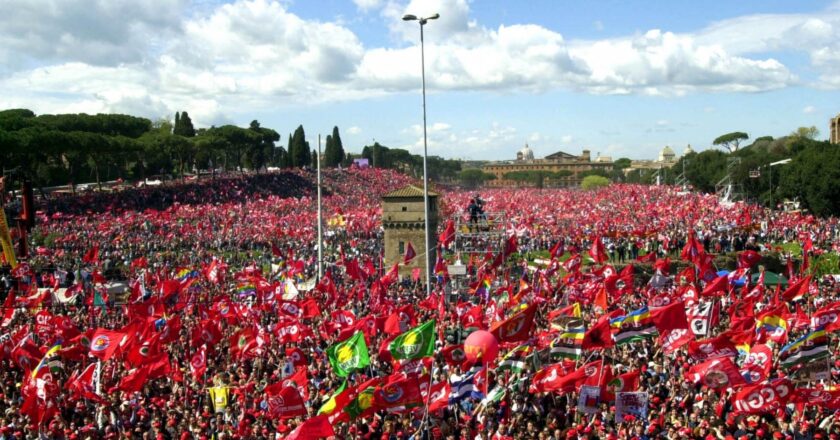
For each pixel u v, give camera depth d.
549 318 50.88
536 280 78.69
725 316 61.88
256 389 39.31
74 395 36.81
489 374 37.06
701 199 183.75
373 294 64.25
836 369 39.81
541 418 33.56
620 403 30.42
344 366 34.25
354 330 48.75
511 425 31.28
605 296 52.62
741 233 121.75
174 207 164.88
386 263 112.12
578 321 35.75
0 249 89.19
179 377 42.47
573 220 149.00
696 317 46.16
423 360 36.25
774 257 106.19
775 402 30.17
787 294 53.28
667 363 42.69
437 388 31.55
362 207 183.38
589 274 71.81
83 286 80.56
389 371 44.12
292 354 41.47
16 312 64.19
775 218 144.25
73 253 112.56
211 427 34.09
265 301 63.94
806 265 84.31
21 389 37.41
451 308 62.59
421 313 60.75
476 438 30.44
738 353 37.59
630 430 30.33
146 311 57.06
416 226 111.00
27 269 82.00
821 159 164.38
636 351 45.84
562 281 79.00
